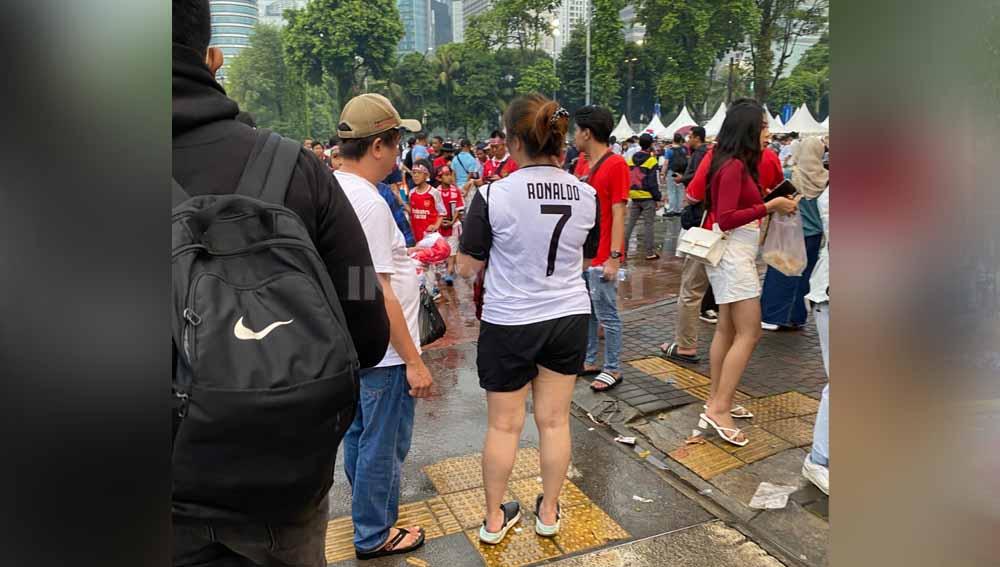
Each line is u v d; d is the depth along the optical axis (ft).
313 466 3.66
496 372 8.24
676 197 44.91
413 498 10.14
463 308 22.94
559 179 7.99
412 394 7.71
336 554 8.65
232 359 3.41
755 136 10.55
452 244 26.45
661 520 9.33
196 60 4.07
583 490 10.21
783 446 11.37
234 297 3.59
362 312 4.74
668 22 153.58
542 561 8.48
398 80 148.56
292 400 3.44
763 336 17.72
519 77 161.48
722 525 9.14
